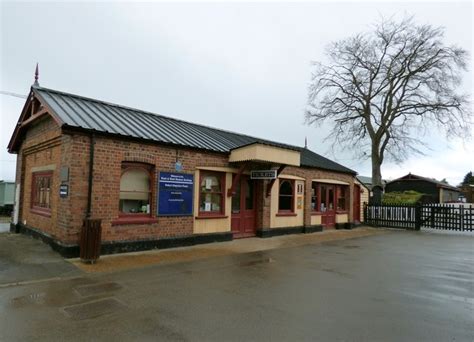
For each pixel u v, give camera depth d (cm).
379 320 443
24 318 426
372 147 2538
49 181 934
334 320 440
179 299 514
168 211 938
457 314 469
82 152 772
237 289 574
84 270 662
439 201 4325
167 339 375
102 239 801
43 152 984
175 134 1049
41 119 984
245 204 1208
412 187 4547
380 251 1027
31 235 1006
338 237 1364
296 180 1416
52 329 395
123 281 603
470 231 1688
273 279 648
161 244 916
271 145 1045
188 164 991
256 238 1205
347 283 631
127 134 840
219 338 380
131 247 855
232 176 1134
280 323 427
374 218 1962
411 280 663
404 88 2398
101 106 1065
